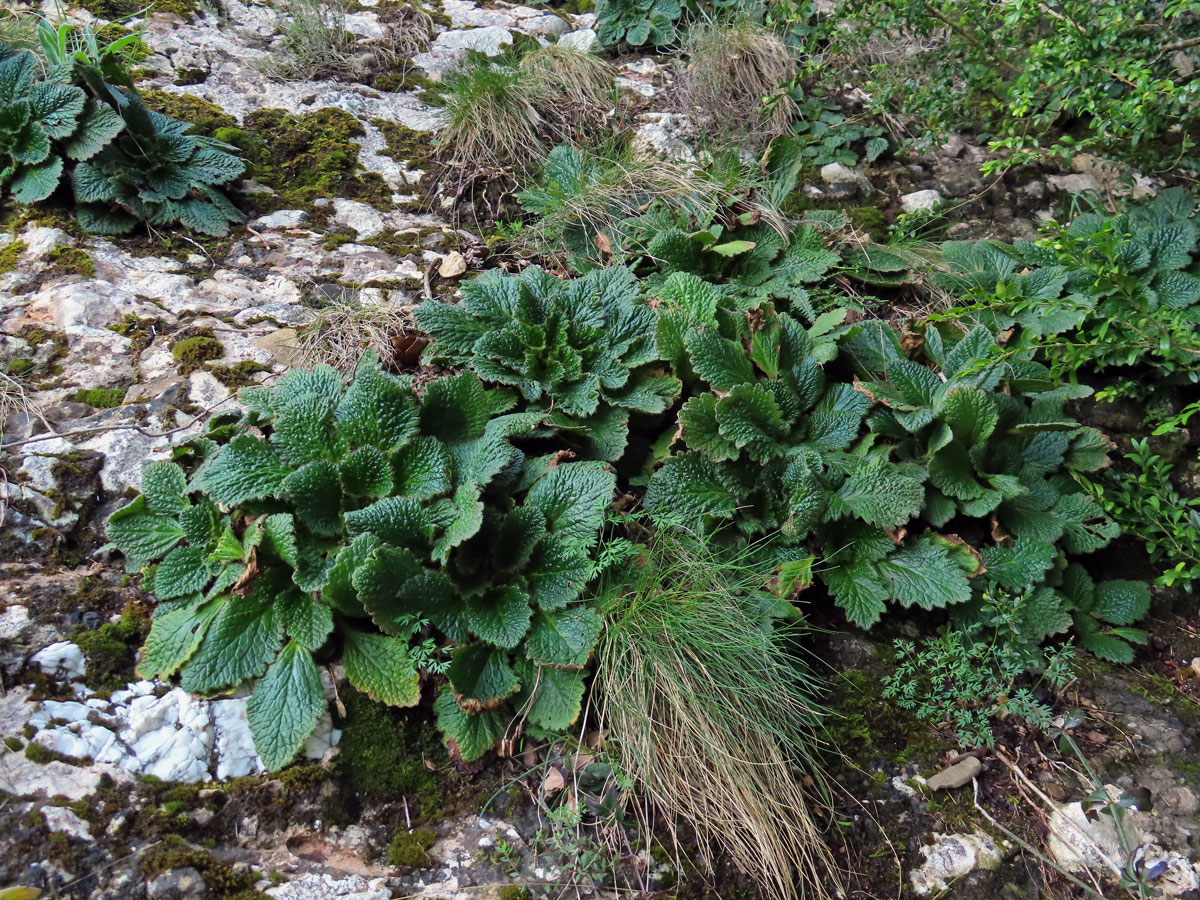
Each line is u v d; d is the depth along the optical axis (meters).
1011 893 0.98
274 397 1.08
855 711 1.06
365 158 1.45
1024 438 1.19
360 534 1.00
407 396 1.06
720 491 1.12
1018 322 1.26
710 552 1.09
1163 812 1.02
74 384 1.13
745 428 1.12
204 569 1.01
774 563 1.11
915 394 1.16
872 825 1.00
